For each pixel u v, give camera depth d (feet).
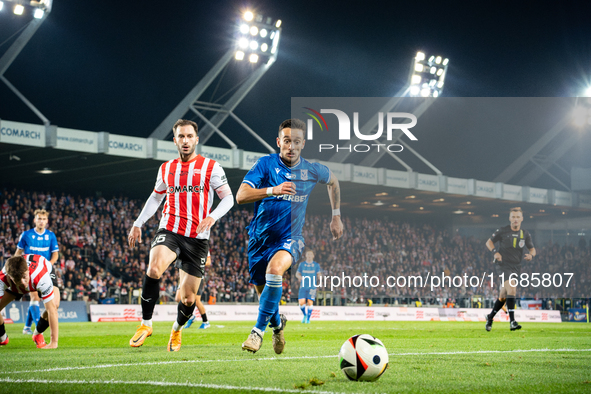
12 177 85.46
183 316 19.30
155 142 71.31
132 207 91.35
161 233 19.16
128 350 19.95
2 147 67.92
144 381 11.92
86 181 90.17
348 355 12.30
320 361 16.01
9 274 20.47
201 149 74.28
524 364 15.87
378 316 67.51
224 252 90.58
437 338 30.01
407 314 67.46
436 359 17.08
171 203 19.22
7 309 55.98
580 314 71.46
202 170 19.20
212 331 37.70
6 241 72.59
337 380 12.32
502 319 69.36
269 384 11.59
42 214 29.01
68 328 42.42
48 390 10.84
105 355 17.80
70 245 79.15
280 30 80.79
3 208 76.02
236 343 25.39
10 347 22.00
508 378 12.96
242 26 77.25
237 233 95.04
